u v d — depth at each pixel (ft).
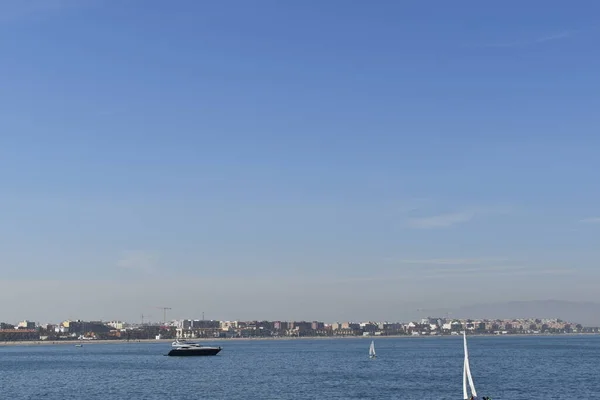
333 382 636.48
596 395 510.99
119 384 642.63
